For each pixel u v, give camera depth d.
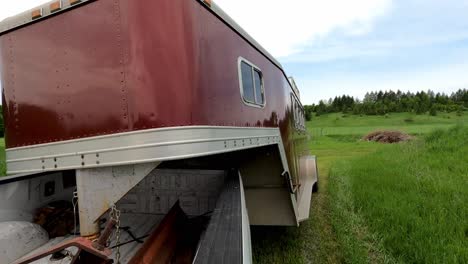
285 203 3.64
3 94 2.21
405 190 6.26
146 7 1.71
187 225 2.77
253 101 2.93
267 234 4.68
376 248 3.98
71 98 1.91
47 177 2.88
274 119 3.59
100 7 1.81
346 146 22.31
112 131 1.77
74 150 1.89
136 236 2.70
